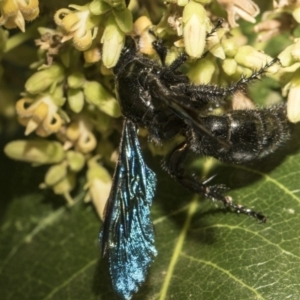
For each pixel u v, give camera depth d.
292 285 0.18
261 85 0.19
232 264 0.18
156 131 0.18
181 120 0.18
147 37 0.18
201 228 0.19
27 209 0.21
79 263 0.20
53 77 0.18
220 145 0.18
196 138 0.18
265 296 0.18
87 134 0.19
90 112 0.19
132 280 0.18
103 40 0.18
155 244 0.19
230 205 0.18
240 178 0.19
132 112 0.18
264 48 0.20
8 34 0.19
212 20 0.18
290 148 0.19
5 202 0.21
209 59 0.18
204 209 0.19
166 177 0.19
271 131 0.18
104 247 0.18
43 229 0.21
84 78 0.18
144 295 0.18
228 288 0.18
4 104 0.21
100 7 0.18
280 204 0.18
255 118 0.18
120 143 0.18
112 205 0.18
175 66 0.18
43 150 0.19
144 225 0.18
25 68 0.20
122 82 0.18
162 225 0.19
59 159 0.19
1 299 0.20
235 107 0.19
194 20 0.17
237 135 0.18
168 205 0.19
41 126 0.19
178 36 0.18
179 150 0.19
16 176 0.21
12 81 0.20
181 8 0.18
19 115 0.19
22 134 0.21
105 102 0.18
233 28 0.18
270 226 0.18
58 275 0.20
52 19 0.19
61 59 0.18
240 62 0.18
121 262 0.18
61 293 0.20
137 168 0.18
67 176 0.20
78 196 0.20
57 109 0.19
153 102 0.18
